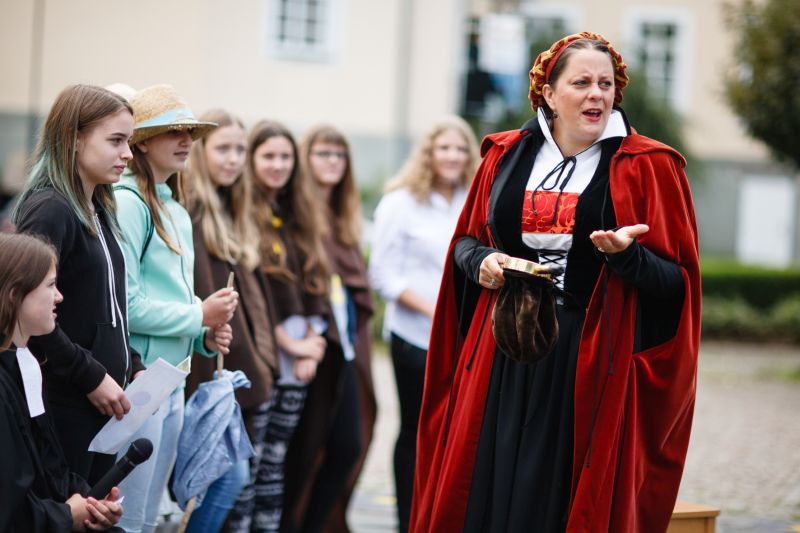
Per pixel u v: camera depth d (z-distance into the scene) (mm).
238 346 4750
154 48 18766
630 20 24828
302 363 5262
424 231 5578
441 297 3803
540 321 3268
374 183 18172
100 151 3525
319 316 5398
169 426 4086
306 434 5461
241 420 4301
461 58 13547
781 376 13188
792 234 25172
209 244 4750
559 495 3373
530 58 17203
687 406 3479
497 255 3426
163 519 4762
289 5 19516
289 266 5316
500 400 3496
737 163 25047
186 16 18812
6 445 2977
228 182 4902
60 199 3459
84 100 3520
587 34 3510
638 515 3477
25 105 18641
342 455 5555
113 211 3744
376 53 19766
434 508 3566
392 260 5562
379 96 19828
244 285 4879
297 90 19625
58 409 3477
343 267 5754
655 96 18578
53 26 18562
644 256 3240
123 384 3662
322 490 5535
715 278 18562
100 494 3262
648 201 3367
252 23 19328
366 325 5824
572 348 3414
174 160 4090
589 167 3480
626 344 3336
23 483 2998
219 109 4926
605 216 3396
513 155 3609
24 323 3146
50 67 18625
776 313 17578
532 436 3418
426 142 5668
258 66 19406
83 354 3420
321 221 5523
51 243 3385
